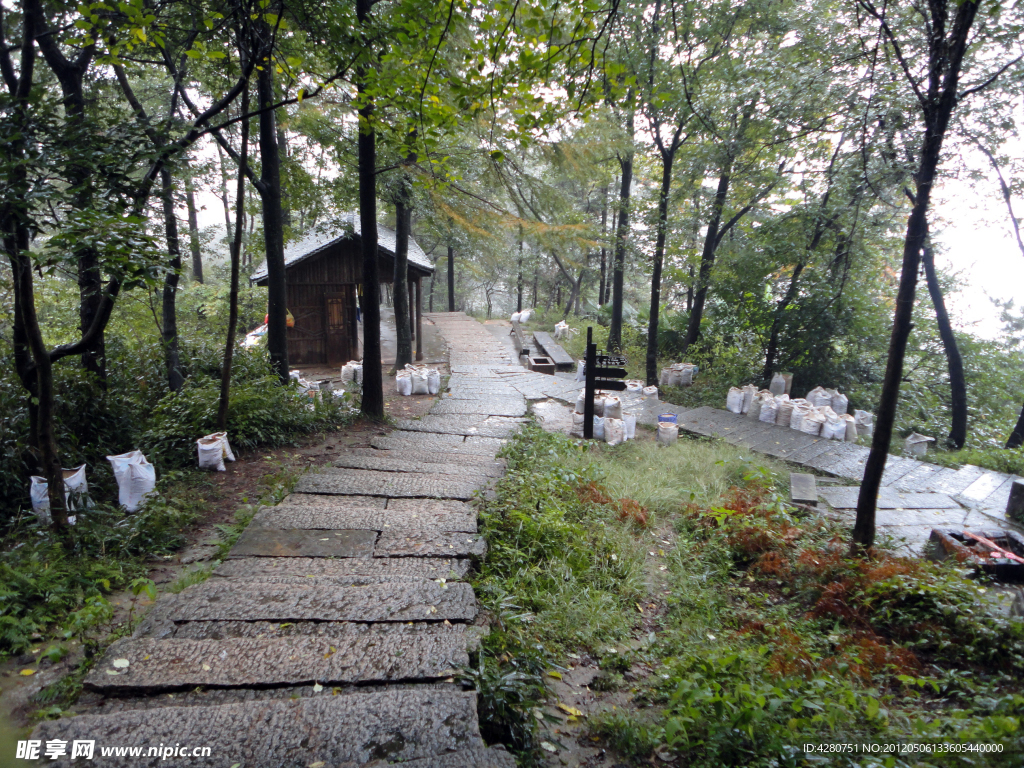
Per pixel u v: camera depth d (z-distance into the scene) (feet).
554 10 14.16
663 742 9.57
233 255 22.20
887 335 43.01
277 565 13.69
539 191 28.40
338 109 29.01
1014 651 12.26
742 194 43.06
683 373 45.83
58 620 11.60
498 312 132.36
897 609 14.10
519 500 18.81
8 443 17.37
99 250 12.98
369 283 29.53
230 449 22.66
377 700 8.50
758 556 17.66
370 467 21.89
